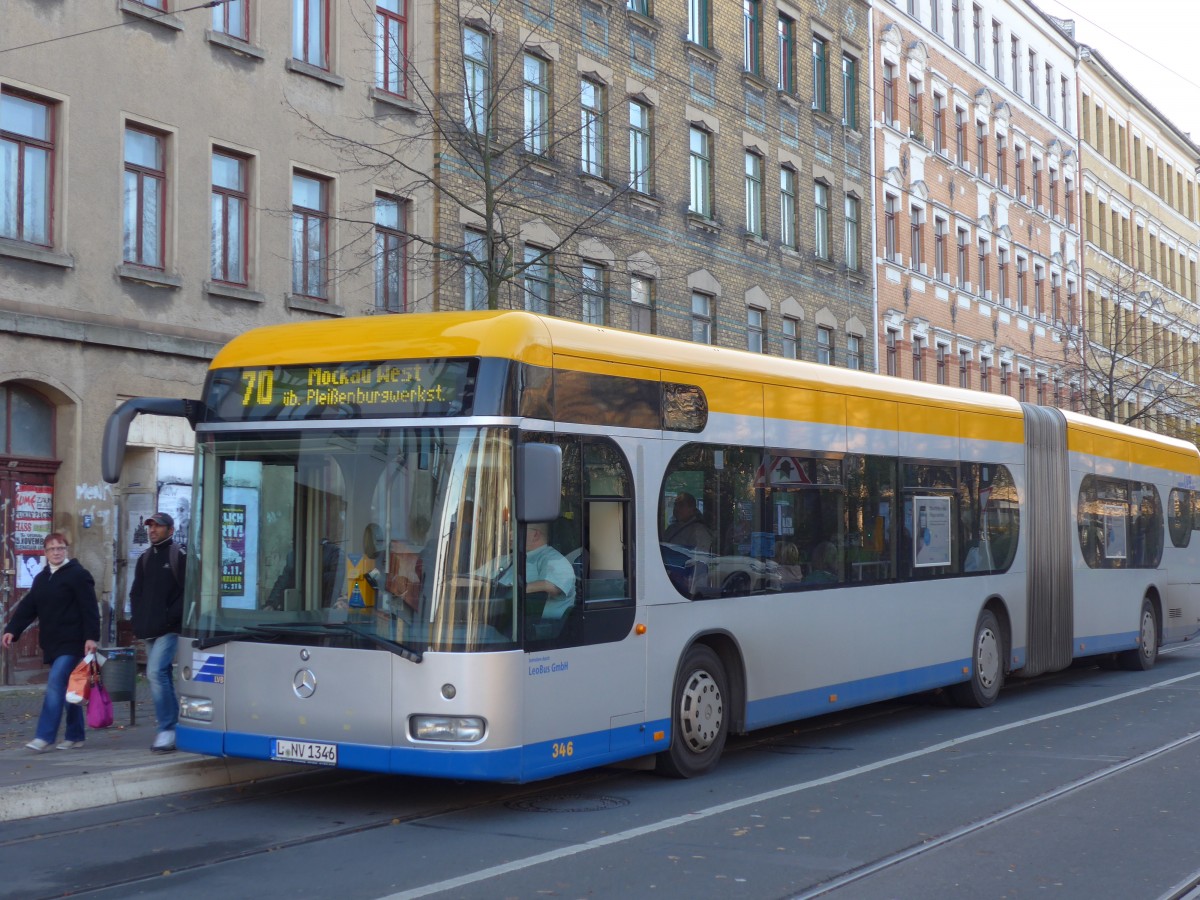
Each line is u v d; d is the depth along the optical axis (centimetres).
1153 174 6394
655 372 1047
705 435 1098
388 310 2239
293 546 937
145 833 881
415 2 2272
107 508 1809
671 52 2967
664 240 2919
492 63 2103
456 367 909
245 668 939
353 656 902
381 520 911
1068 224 5372
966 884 759
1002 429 1623
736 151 3231
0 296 1680
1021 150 5003
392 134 2231
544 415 931
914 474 1419
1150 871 791
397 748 885
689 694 1075
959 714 1521
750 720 1137
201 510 973
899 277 4041
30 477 1748
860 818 935
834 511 1272
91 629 1130
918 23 4200
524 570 902
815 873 780
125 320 1827
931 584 1440
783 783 1074
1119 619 1948
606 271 2453
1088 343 4603
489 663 877
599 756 964
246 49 1997
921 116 4234
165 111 1891
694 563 1076
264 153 2031
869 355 3856
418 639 886
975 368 4562
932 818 935
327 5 2169
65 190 1758
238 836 873
